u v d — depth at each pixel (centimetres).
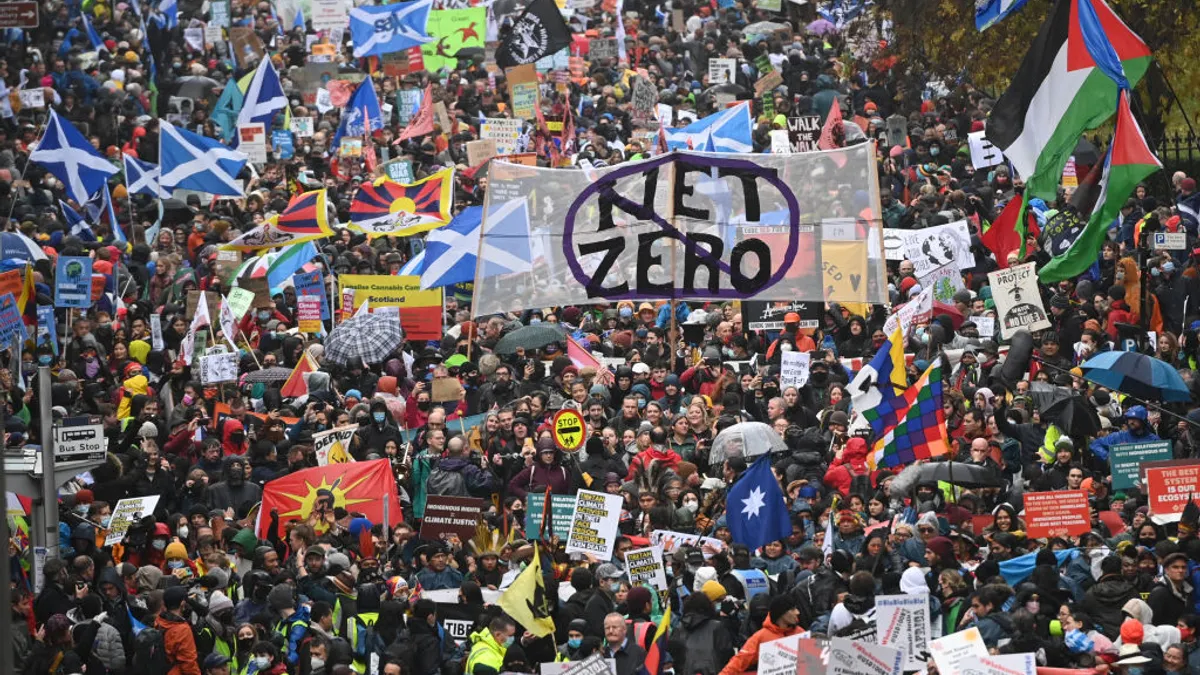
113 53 17750
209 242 12506
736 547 6681
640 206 9138
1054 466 7750
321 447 8150
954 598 6056
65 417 7488
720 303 10944
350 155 14550
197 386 9512
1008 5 11025
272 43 18750
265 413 9425
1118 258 10575
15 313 8881
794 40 17762
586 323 10575
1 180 13125
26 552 7525
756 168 9044
